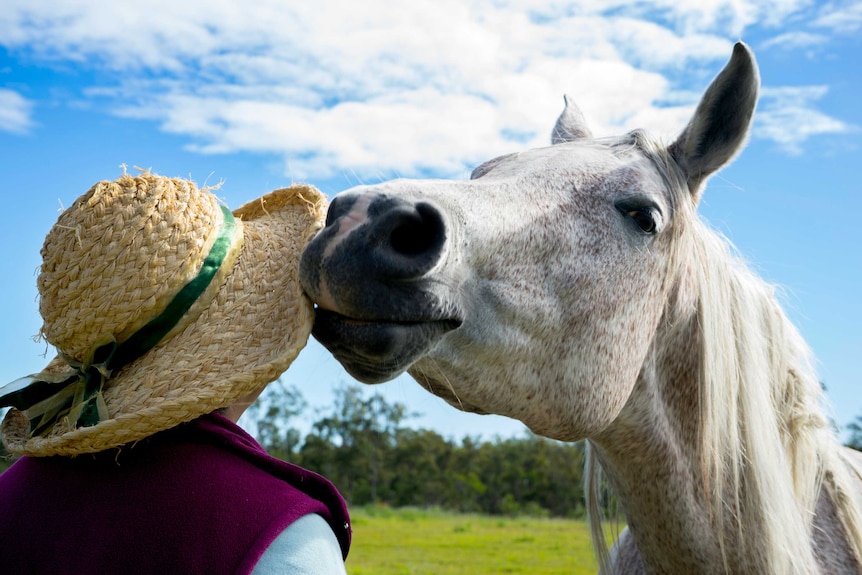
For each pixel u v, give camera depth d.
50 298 1.20
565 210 1.83
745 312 2.10
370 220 1.42
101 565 1.04
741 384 2.02
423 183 1.67
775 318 2.17
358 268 1.38
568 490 41.59
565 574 12.45
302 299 1.33
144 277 1.16
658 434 2.02
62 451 1.14
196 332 1.23
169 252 1.19
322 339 1.47
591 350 1.82
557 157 1.99
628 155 2.05
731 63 1.99
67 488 1.16
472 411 1.83
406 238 1.48
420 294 1.47
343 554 1.24
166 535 1.04
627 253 1.89
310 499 1.13
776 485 1.92
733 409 1.98
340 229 1.41
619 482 2.13
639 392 1.99
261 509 1.07
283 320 1.33
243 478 1.12
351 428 44.91
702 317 2.03
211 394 1.14
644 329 1.92
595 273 1.82
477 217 1.66
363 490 43.34
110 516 1.08
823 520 2.07
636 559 2.40
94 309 1.16
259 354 1.26
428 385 1.79
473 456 45.69
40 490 1.18
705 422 1.97
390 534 21.94
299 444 44.56
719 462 1.95
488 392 1.74
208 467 1.12
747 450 1.96
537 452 44.12
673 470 2.03
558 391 1.80
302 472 1.20
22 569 1.09
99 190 1.21
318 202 1.59
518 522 29.58
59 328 1.19
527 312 1.72
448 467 45.62
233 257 1.30
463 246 1.61
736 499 1.93
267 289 1.34
